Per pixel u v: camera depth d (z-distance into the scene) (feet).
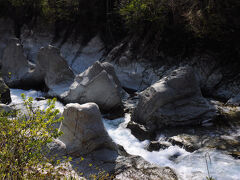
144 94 26.99
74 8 53.52
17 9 61.00
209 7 35.60
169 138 23.04
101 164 16.49
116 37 50.65
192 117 25.57
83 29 52.75
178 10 41.04
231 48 36.55
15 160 9.29
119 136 25.02
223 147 21.04
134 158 17.66
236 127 24.52
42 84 39.47
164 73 39.32
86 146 17.17
